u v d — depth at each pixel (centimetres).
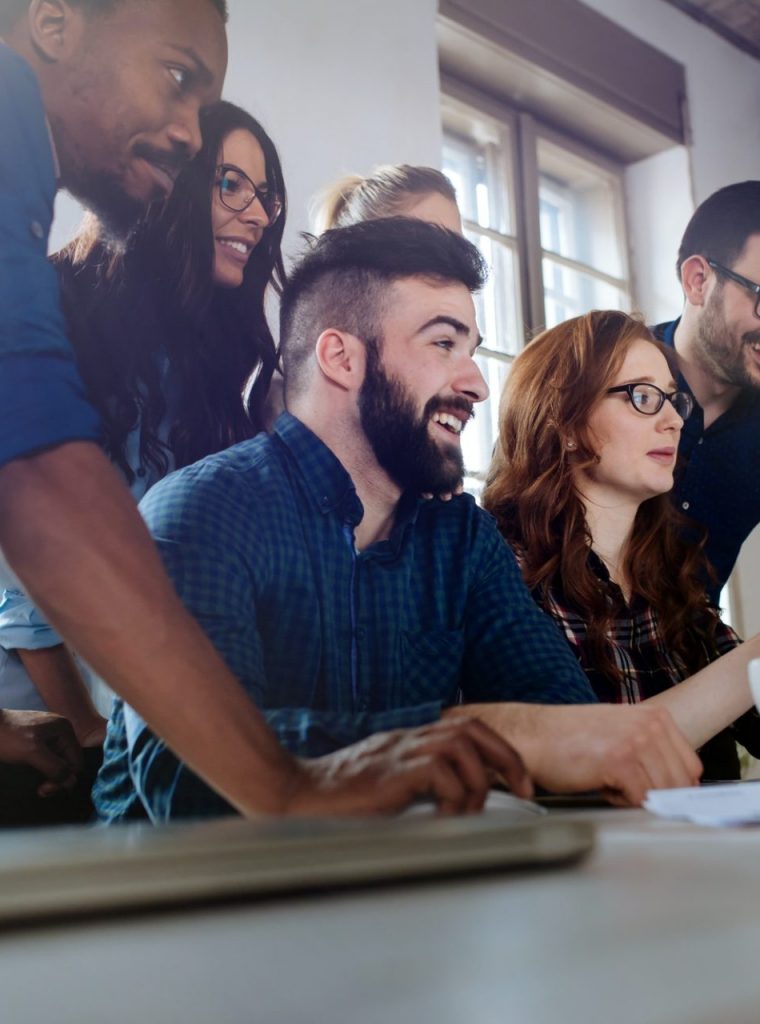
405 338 159
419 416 158
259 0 157
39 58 132
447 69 206
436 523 153
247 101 153
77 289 130
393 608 143
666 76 235
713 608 187
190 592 119
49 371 80
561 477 169
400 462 154
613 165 236
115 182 136
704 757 167
